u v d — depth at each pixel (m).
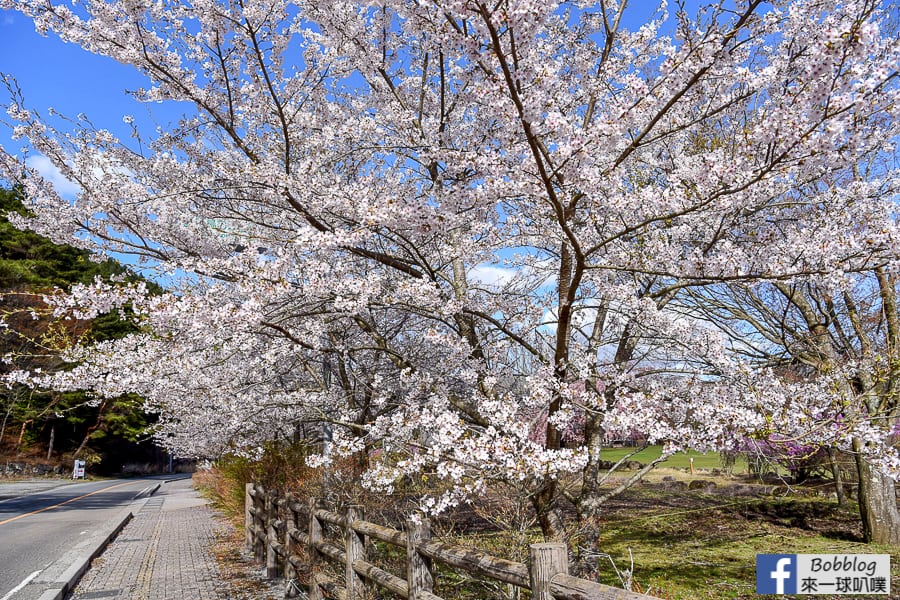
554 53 5.15
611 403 4.76
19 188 5.15
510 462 3.33
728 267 3.80
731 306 7.79
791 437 3.68
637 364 6.04
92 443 37.62
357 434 6.14
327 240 3.47
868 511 9.02
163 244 5.41
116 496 21.23
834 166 2.88
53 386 4.75
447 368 4.87
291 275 4.38
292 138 5.45
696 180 3.28
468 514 5.97
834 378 4.54
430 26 3.39
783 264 3.68
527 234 5.07
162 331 4.39
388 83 5.10
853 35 2.35
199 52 5.28
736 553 8.38
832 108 2.57
